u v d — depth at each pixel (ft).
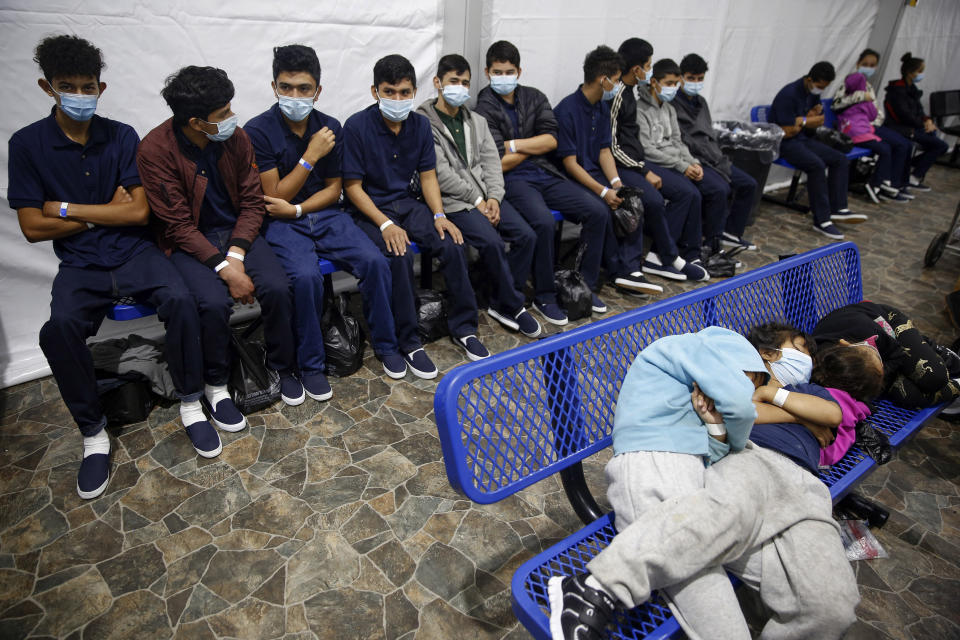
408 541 6.72
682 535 4.39
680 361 5.18
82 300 7.41
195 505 7.06
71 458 7.72
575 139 12.64
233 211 8.79
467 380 4.71
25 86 7.95
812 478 5.49
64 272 7.66
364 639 5.63
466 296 10.31
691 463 5.05
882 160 20.53
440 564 6.46
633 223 12.39
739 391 4.91
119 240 8.00
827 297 8.75
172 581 6.12
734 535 4.58
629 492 4.95
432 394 9.41
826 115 21.13
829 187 18.07
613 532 5.35
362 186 10.28
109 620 5.71
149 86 8.79
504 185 11.76
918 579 6.68
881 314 7.88
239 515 6.95
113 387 8.00
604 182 13.32
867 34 21.48
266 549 6.53
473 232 10.57
